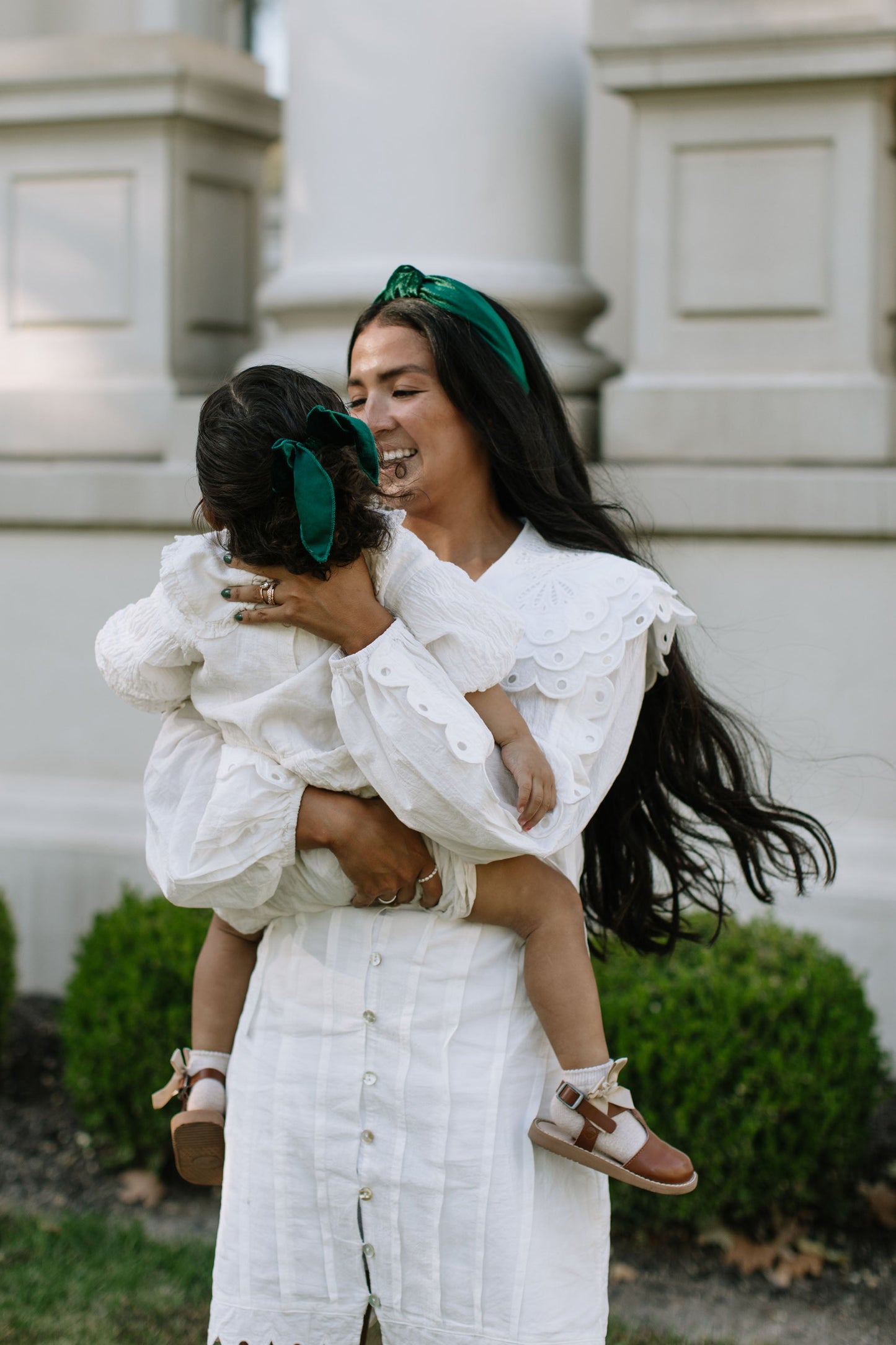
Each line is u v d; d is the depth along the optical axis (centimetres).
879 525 437
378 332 211
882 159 454
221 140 558
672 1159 186
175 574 189
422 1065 188
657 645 207
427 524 216
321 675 187
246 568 185
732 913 256
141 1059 398
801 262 457
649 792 239
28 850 520
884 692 446
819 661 450
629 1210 362
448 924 191
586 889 246
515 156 479
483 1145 186
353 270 478
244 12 1024
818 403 451
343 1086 190
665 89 461
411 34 470
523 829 182
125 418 534
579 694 193
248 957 219
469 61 471
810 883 446
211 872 186
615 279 625
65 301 547
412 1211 187
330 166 483
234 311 574
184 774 196
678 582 459
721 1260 356
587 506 222
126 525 509
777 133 456
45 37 633
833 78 443
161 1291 345
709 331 470
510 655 184
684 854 247
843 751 449
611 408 471
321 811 185
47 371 550
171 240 534
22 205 550
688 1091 348
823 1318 332
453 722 175
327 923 194
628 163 614
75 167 542
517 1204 186
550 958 191
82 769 525
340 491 177
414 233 477
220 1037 217
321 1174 190
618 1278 349
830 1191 366
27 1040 488
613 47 460
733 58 451
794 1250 358
